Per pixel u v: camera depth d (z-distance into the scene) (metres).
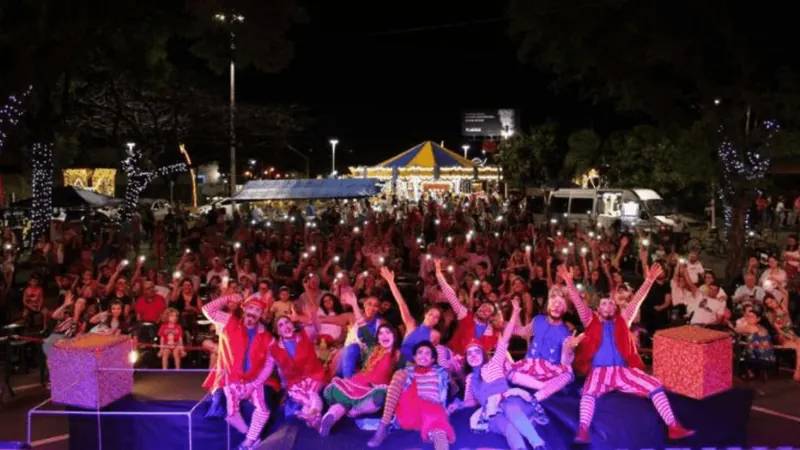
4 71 17.03
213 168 63.75
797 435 8.65
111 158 51.72
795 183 38.91
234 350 7.64
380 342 7.58
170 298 12.79
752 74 17.34
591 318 7.75
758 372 10.95
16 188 38.03
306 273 14.36
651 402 7.58
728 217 20.53
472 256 16.98
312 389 7.55
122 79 33.22
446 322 9.70
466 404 7.71
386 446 6.96
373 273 13.88
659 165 37.81
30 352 11.98
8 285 15.17
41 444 8.64
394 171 38.28
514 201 37.75
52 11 16.73
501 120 88.38
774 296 12.16
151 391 8.15
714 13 16.92
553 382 7.45
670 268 14.76
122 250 19.75
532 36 21.38
